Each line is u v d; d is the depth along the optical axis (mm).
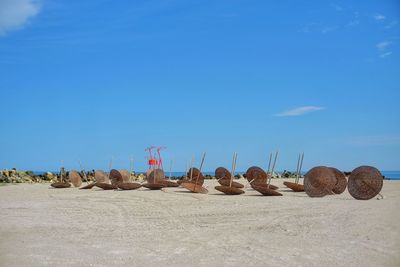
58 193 22438
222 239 9289
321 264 7172
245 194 20594
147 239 9406
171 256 7832
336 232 9805
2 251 8305
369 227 10289
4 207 15734
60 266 7230
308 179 19391
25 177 38438
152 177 27703
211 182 33562
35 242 9156
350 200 17234
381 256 7637
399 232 9695
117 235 9930
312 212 13172
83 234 10094
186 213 13523
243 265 7176
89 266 7219
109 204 16453
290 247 8398
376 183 17453
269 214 12914
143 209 14727
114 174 26516
